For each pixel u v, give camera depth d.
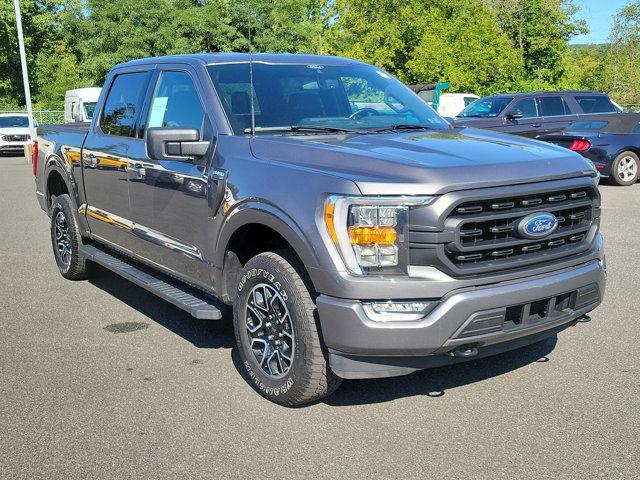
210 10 29.70
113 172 5.59
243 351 4.17
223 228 4.22
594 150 13.74
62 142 6.61
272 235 4.25
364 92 5.12
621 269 7.06
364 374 3.57
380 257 3.43
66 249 6.89
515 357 4.69
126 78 5.77
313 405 4.02
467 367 4.53
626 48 47.50
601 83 48.09
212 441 3.61
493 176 3.52
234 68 4.86
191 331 5.41
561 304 3.84
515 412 3.87
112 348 5.04
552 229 3.71
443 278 3.42
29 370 4.62
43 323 5.64
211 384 4.36
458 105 23.28
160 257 5.08
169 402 4.09
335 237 3.47
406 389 4.21
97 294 6.50
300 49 25.36
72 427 3.79
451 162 3.57
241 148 4.24
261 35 24.73
